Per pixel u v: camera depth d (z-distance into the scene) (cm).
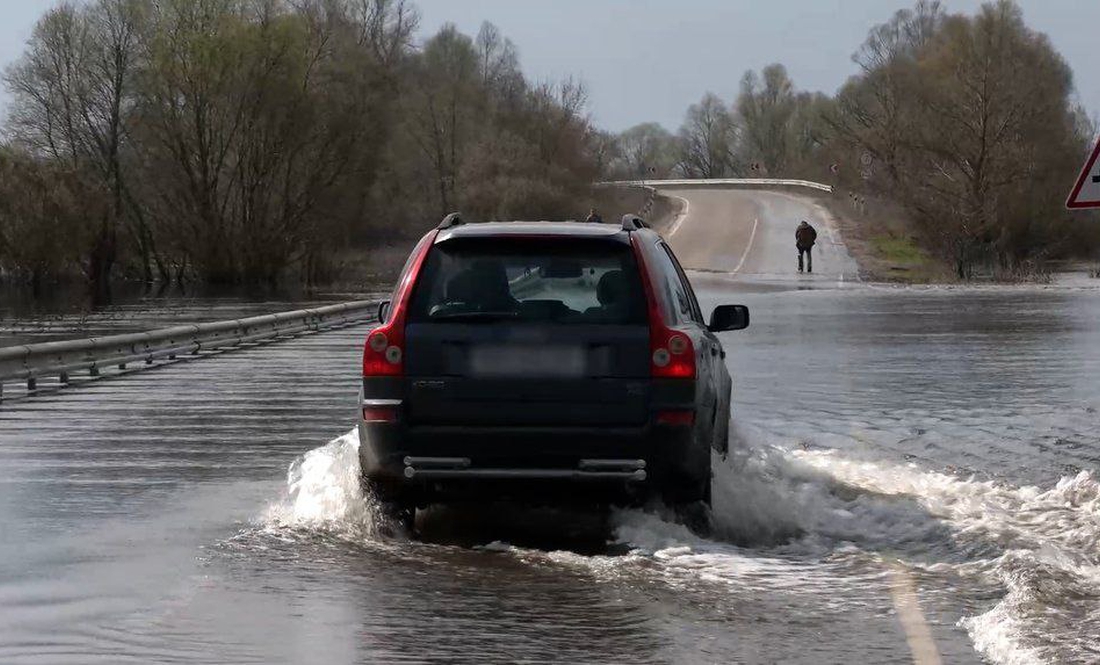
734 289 7694
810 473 1697
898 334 4347
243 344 4475
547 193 13838
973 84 10856
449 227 1390
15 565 1251
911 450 1938
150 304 8156
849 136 15462
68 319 6606
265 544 1336
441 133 15138
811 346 3894
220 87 10606
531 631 1027
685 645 988
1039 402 2548
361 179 11200
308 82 10975
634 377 1284
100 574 1214
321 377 3300
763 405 2508
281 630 1031
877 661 945
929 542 1327
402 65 17450
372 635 1016
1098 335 4275
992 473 1734
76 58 10812
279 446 2066
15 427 2328
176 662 948
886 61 17575
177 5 10631
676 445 1279
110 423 2380
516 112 16188
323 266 11462
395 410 1289
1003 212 10888
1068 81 13500
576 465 1284
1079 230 11731
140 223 11225
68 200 10081
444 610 1090
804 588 1155
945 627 1033
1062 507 1476
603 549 1330
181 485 1702
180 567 1241
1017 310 5678
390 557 1279
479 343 1290
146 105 10781
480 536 1388
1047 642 968
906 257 11356
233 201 10944
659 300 1309
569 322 1294
